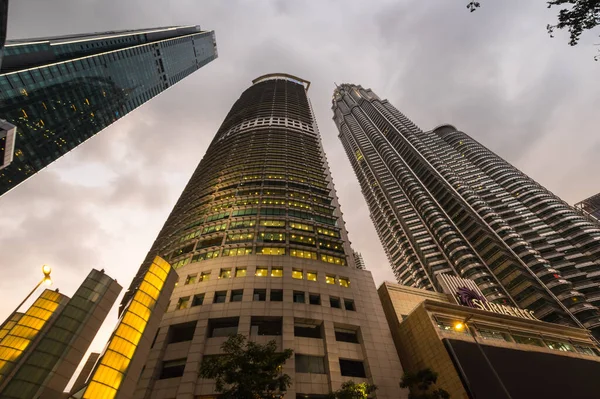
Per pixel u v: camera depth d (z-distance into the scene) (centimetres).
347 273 5441
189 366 3659
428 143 17888
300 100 15550
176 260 5572
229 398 2064
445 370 3884
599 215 13462
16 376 2758
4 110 11081
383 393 3809
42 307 3978
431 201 13888
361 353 4281
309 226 6494
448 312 4647
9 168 11619
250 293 4578
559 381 4097
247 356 2278
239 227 6153
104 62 14638
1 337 3784
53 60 12569
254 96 15600
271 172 8269
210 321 4241
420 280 11375
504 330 4728
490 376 3731
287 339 4078
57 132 13100
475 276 9569
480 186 13875
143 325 3262
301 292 4788
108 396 2681
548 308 7994
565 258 9669
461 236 11550
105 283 3641
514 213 11875
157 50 18300
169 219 8156
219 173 8588
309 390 3709
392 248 13875
